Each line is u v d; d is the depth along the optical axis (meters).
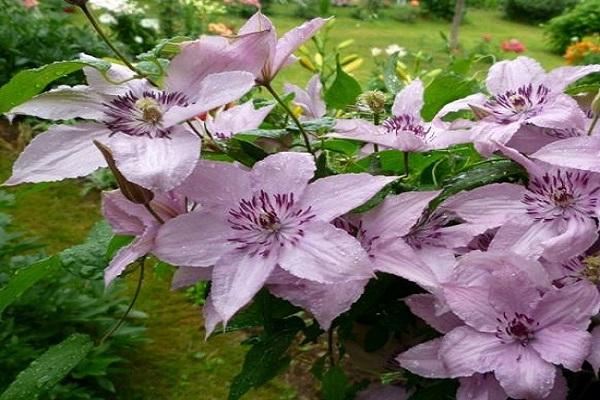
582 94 0.50
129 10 2.29
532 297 0.39
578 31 3.49
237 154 0.45
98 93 0.41
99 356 0.96
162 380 1.02
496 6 4.90
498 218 0.42
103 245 0.44
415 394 0.45
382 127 0.50
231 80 0.39
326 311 0.39
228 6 3.46
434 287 0.39
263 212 0.39
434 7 4.18
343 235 0.37
